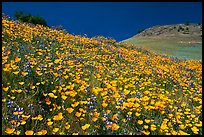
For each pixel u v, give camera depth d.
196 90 9.66
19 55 8.77
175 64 16.92
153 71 11.79
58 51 11.80
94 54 12.86
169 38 103.19
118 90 7.56
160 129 5.43
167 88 9.68
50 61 9.43
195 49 64.12
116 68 10.92
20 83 6.10
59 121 5.37
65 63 9.23
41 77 6.98
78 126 5.32
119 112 5.94
